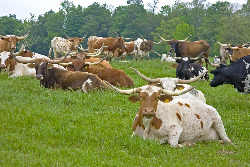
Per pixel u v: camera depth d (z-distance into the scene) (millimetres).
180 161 7266
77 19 101688
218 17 88188
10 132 8352
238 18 76500
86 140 8406
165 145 8148
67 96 12633
